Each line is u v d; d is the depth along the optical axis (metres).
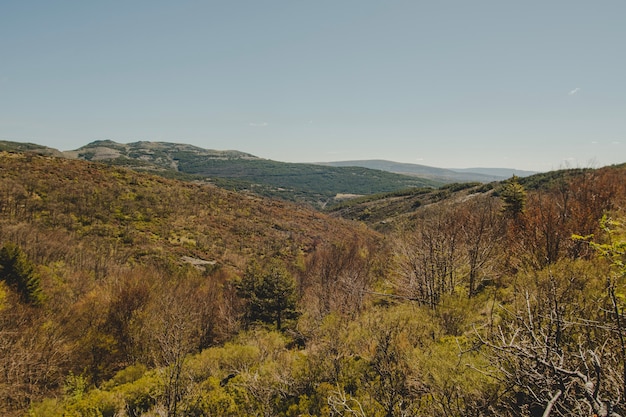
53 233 36.19
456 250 13.61
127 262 36.28
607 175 15.91
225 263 43.75
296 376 9.98
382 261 22.77
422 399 5.59
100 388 14.71
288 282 26.72
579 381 2.54
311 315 19.11
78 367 17.11
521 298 5.77
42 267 27.73
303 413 8.30
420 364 6.18
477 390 4.41
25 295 20.22
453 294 11.52
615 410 2.70
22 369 14.01
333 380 8.97
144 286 22.16
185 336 12.93
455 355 5.57
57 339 16.92
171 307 19.39
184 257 41.97
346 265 24.19
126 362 18.36
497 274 12.22
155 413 9.66
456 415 4.41
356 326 9.96
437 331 8.20
